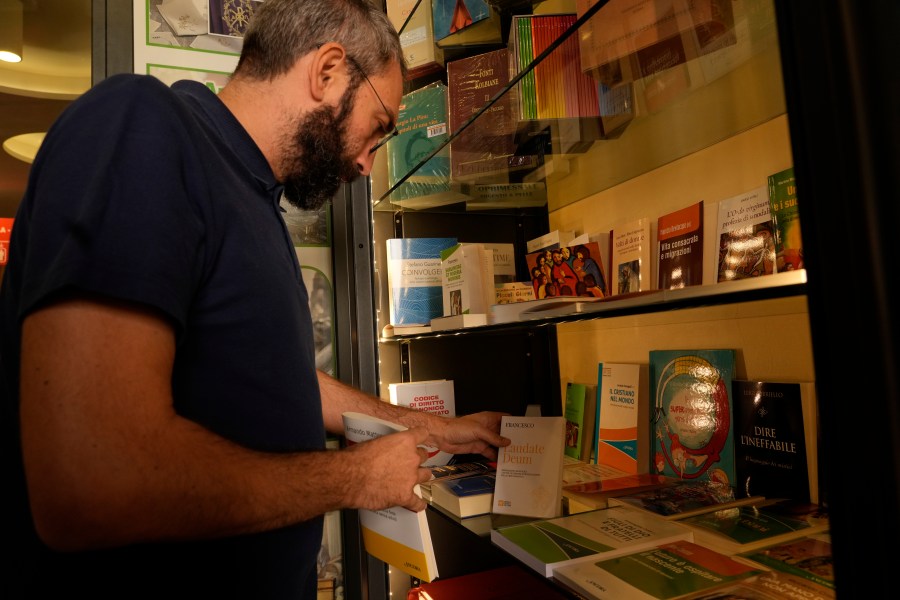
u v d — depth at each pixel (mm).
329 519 1708
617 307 812
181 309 602
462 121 1319
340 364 1780
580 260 1195
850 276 375
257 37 918
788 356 992
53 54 1674
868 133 369
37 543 667
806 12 400
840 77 380
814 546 763
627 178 1440
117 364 533
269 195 892
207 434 614
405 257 1669
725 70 916
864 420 367
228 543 762
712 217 1061
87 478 494
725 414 1044
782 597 643
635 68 937
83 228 547
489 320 1153
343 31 929
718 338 1147
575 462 1364
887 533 353
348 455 752
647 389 1241
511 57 1182
